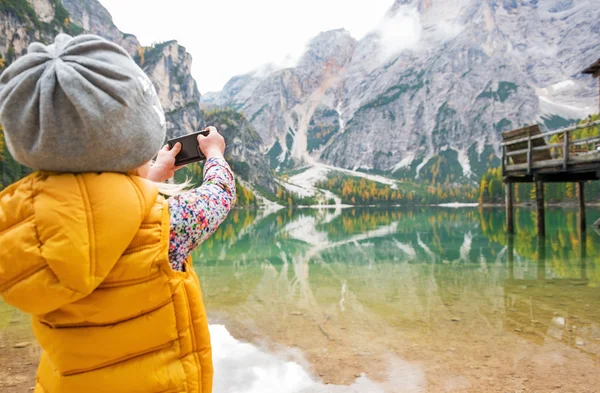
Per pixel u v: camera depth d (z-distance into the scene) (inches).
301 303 225.5
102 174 36.7
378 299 231.9
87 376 37.7
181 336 40.4
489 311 200.4
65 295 33.7
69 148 34.5
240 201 4616.1
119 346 37.9
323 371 131.6
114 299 36.9
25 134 34.9
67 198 34.5
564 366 132.5
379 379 125.0
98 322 37.4
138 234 37.5
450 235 686.5
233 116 6692.9
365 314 199.5
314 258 427.8
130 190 37.5
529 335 163.6
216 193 45.6
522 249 452.8
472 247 489.4
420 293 246.1
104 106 34.4
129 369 38.4
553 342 155.3
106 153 36.0
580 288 252.2
